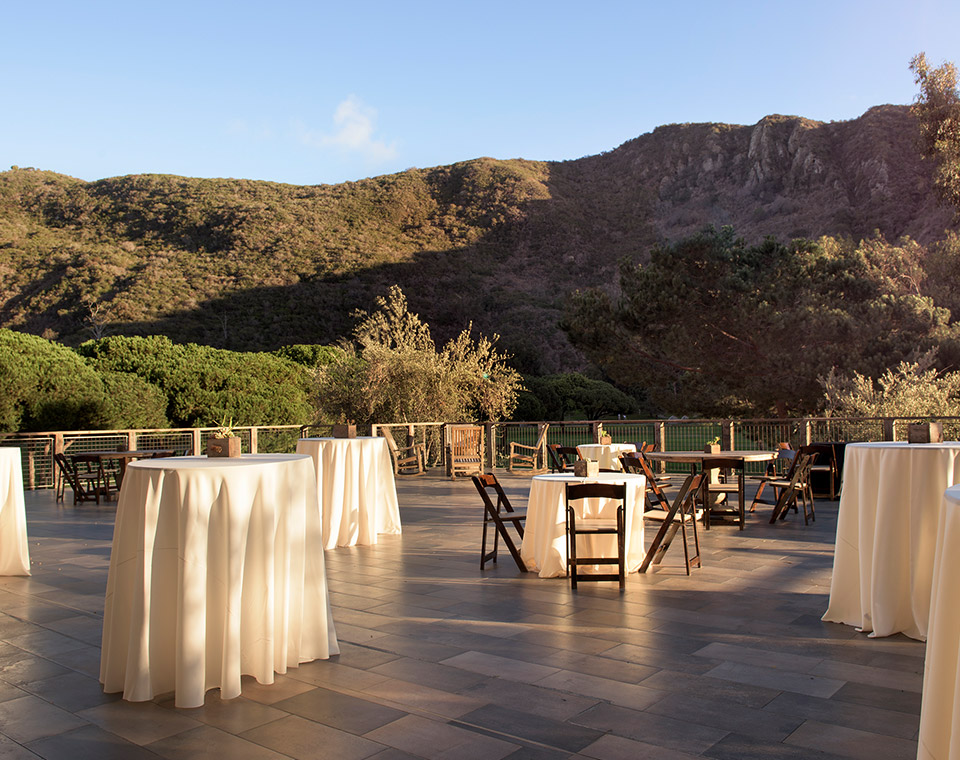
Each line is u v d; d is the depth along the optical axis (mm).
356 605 5430
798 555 7102
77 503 11734
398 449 16203
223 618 3732
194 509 3613
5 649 4559
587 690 3740
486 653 4328
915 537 4406
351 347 20609
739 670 3996
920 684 3754
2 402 17734
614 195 92812
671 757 3010
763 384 19328
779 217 78875
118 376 21406
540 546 6305
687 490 6195
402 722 3385
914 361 17750
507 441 16594
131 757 3086
